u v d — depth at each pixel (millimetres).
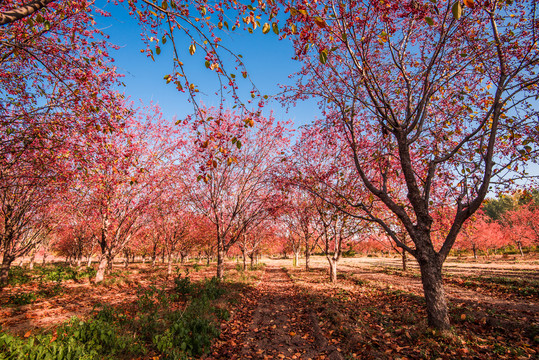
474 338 5230
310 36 4461
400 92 8562
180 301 9695
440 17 7109
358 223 13898
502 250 46906
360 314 7488
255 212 16016
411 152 9992
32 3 3033
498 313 6832
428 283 5984
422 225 6367
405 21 7922
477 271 18688
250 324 7402
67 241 30344
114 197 13648
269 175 15141
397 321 6715
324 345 5539
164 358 4625
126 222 15570
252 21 3703
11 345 3564
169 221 20172
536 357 4371
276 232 30016
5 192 10773
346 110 8211
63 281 14812
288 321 7605
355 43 6672
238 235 15156
